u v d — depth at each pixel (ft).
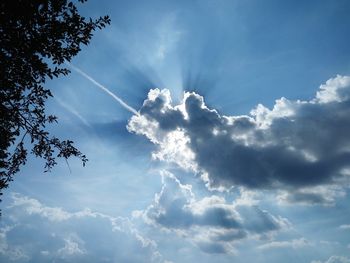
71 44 36.29
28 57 33.47
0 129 36.35
